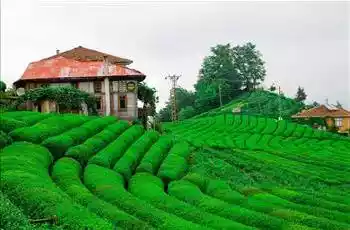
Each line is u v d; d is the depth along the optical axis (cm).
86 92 8212
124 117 8469
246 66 18988
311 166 6419
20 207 2881
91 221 2584
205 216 3166
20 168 3662
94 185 3766
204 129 10581
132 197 3425
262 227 3088
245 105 15475
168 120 17712
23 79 8531
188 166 5400
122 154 5356
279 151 7694
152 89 9300
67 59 9094
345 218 3447
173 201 3500
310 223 3200
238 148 7631
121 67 8700
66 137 5025
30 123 5819
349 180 5541
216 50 18800
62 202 2870
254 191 4231
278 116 13725
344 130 12738
